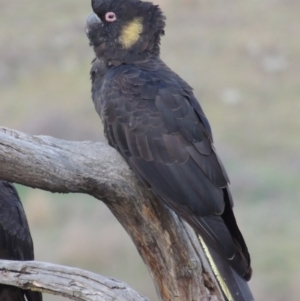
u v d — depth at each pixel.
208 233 10.92
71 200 25.69
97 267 21.45
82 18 49.34
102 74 12.55
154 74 11.95
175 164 11.23
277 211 24.53
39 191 26.48
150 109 11.46
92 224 23.61
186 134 11.35
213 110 35.69
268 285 20.25
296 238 22.70
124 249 21.81
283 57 41.88
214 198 11.09
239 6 49.91
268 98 36.94
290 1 49.75
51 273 10.08
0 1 53.50
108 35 12.56
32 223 24.16
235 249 10.81
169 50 43.38
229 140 32.12
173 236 11.12
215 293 11.23
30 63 43.22
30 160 10.18
